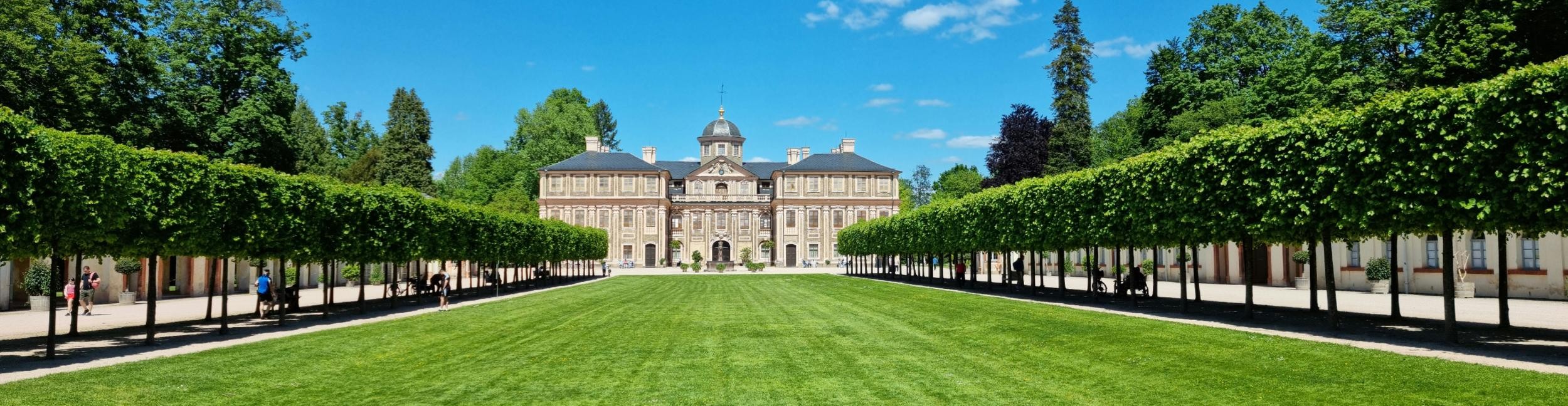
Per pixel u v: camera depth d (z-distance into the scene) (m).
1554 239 30.38
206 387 12.77
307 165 83.19
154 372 14.20
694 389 12.48
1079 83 67.44
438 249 35.94
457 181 139.50
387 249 30.62
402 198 32.16
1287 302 30.64
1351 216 17.41
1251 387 11.67
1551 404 10.02
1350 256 40.78
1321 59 42.16
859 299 33.59
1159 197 24.89
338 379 13.56
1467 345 16.00
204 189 21.16
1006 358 15.38
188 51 44.00
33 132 15.41
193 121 42.34
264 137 45.03
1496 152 14.48
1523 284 31.59
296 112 94.44
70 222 16.62
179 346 18.81
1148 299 32.00
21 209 15.27
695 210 113.06
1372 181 16.84
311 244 25.91
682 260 111.62
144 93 40.09
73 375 13.75
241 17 45.06
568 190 107.69
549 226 59.19
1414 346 15.90
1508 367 12.60
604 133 138.88
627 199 107.62
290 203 24.92
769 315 26.31
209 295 26.25
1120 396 11.55
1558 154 13.52
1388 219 16.89
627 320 24.75
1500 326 18.56
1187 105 51.91
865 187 111.44
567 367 14.71
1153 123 54.25
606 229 107.56
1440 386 11.14
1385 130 16.39
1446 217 15.53
